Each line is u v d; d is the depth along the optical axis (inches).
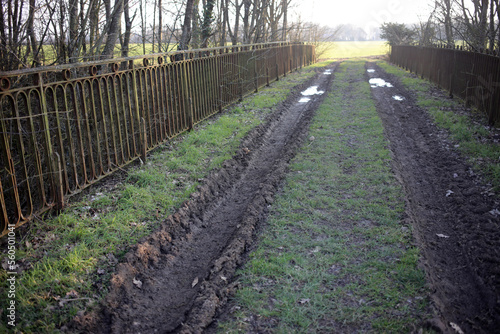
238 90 487.2
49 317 126.8
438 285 149.6
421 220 204.8
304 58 1145.4
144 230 181.2
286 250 173.6
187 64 330.6
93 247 164.1
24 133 181.0
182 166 256.2
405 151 321.4
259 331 128.4
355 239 180.2
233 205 230.4
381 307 135.2
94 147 238.7
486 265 157.6
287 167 273.0
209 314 136.3
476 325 132.0
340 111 446.9
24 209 198.5
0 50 208.1
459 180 246.7
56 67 175.6
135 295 147.5
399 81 728.3
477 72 410.0
